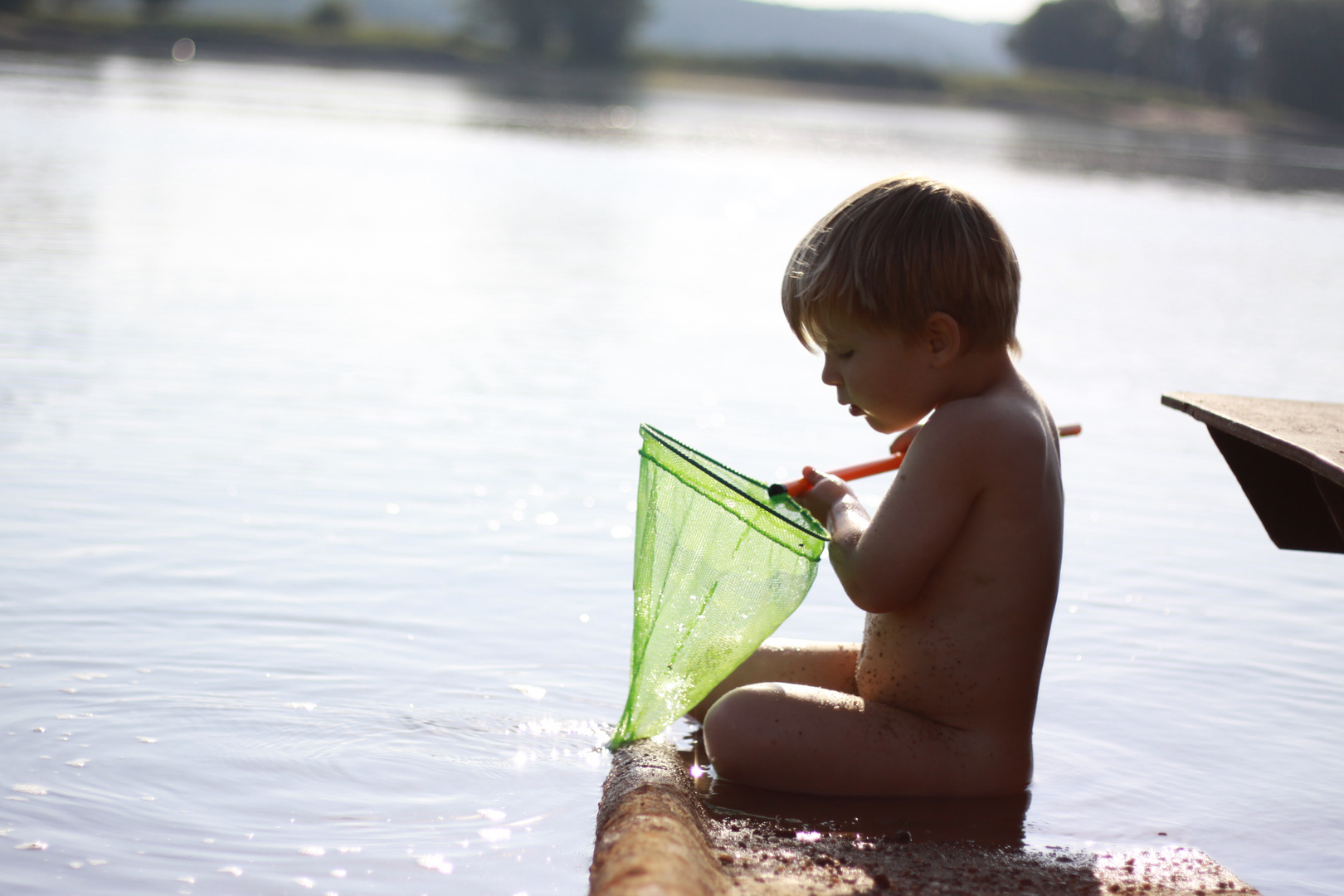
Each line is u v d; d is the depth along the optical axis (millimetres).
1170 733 2451
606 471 4156
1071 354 6992
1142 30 81188
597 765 2156
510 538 3434
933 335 2105
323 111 23016
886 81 55250
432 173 14734
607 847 1724
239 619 2736
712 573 2246
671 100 41406
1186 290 10117
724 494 2217
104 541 3176
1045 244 12758
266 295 6996
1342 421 2166
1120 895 1797
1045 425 2158
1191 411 2299
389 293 7430
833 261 2141
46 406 4441
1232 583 3412
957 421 2080
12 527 3232
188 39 44875
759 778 2113
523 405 5023
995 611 2107
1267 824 2090
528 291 7926
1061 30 82375
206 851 1809
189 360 5305
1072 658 2824
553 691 2473
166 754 2102
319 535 3342
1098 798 2158
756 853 1857
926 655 2137
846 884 1763
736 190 15703
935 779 2111
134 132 15805
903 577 2080
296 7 107375
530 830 1907
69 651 2506
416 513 3596
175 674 2432
